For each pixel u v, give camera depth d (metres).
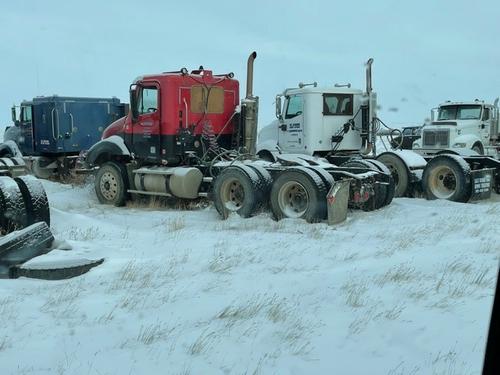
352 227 9.27
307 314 4.98
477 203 12.07
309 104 15.27
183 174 11.66
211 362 4.05
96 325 4.79
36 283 6.18
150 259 7.23
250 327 4.69
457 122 19.98
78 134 18.59
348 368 3.95
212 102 12.45
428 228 8.84
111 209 12.13
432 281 5.79
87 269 6.62
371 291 5.55
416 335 4.44
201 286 5.89
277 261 6.95
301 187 9.86
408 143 22.05
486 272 5.99
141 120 12.37
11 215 8.09
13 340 4.45
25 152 19.39
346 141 15.69
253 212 10.26
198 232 9.05
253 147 12.63
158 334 4.56
